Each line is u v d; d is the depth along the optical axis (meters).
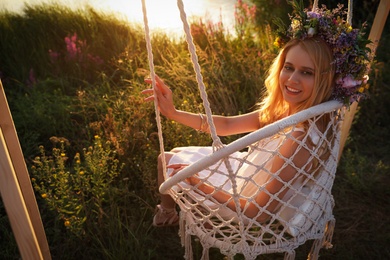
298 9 1.77
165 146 2.83
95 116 3.32
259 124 2.16
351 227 2.57
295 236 1.70
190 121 2.07
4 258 2.26
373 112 3.67
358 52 1.65
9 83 3.95
